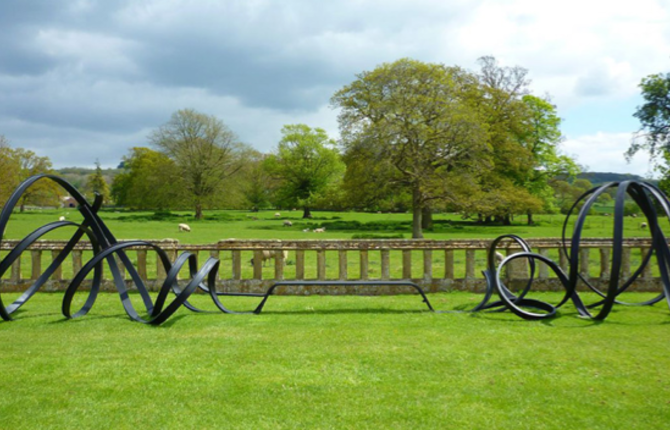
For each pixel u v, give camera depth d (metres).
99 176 145.25
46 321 7.67
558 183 60.53
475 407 4.32
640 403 4.39
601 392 4.63
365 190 41.03
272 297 10.19
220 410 4.29
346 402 4.43
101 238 8.97
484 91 49.22
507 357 5.65
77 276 7.67
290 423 4.04
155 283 10.87
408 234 43.31
